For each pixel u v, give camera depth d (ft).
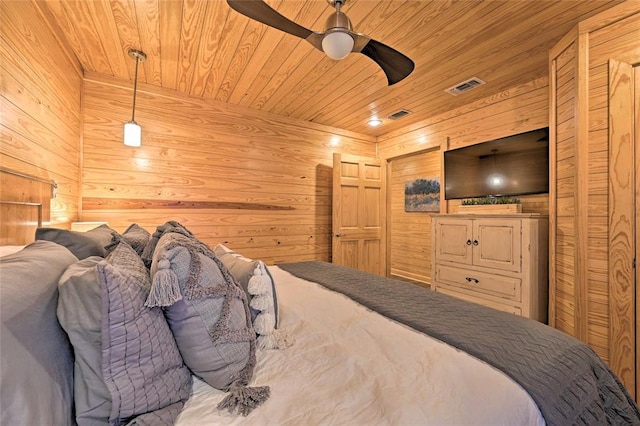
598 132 5.90
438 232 10.14
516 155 9.18
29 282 2.24
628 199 5.57
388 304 4.58
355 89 9.48
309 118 12.25
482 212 9.59
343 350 3.22
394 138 13.84
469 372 2.72
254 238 11.42
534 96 8.79
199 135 10.22
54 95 6.29
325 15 5.99
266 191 11.69
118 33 6.60
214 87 9.44
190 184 10.11
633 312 5.51
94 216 8.56
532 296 7.67
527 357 3.01
